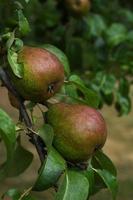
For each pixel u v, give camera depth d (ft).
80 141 1.92
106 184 2.02
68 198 1.86
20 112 1.99
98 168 2.08
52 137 1.89
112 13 4.95
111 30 3.84
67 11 4.20
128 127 10.89
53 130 1.95
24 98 2.04
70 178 1.88
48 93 2.03
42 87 2.00
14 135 1.85
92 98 2.17
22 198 1.90
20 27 2.13
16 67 1.98
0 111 1.86
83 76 3.63
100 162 2.07
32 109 2.07
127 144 10.06
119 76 3.76
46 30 4.25
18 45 2.04
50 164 1.84
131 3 5.85
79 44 3.92
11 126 1.85
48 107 2.06
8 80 2.02
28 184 7.69
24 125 1.96
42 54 2.02
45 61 2.00
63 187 1.86
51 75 2.00
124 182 8.11
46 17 4.24
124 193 7.75
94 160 2.07
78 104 2.03
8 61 1.98
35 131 1.93
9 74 2.02
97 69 3.76
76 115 1.94
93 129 1.93
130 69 3.79
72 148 1.93
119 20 4.96
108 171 2.06
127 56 3.80
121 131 10.66
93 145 1.94
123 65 3.79
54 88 2.04
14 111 10.40
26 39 4.21
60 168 1.84
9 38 2.03
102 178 2.02
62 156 1.95
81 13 4.12
